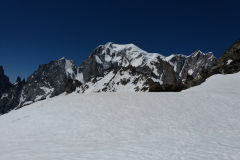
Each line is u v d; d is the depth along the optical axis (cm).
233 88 4006
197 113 2427
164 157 1228
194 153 1296
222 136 1722
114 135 1842
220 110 2516
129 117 2328
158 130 1927
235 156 1245
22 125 2316
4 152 1508
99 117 2358
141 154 1288
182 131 1880
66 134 1941
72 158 1254
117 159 1207
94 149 1452
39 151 1474
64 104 2970
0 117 2831
